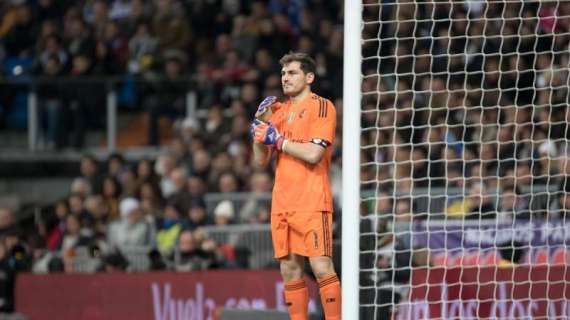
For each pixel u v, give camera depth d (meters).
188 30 66.00
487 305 36.06
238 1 67.62
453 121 48.44
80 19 66.62
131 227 48.81
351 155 28.94
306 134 28.70
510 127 46.41
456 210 43.19
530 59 48.62
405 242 38.06
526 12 49.44
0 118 65.12
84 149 64.06
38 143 64.56
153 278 43.97
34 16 69.19
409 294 33.25
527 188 41.84
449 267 36.50
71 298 44.31
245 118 57.72
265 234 47.59
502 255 38.50
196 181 50.88
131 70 65.06
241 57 63.00
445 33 51.31
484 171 45.16
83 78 63.50
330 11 64.44
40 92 64.06
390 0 52.06
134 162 61.72
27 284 44.62
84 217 51.44
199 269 45.59
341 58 60.25
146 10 67.19
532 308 35.78
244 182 53.56
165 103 62.44
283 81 29.33
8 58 68.00
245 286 43.34
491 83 49.41
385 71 51.34
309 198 28.38
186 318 43.69
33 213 56.72
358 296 28.61
